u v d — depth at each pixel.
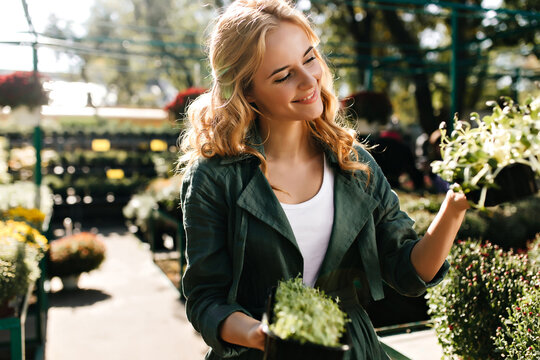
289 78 1.25
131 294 5.86
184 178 1.36
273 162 1.38
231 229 1.29
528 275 1.97
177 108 6.11
